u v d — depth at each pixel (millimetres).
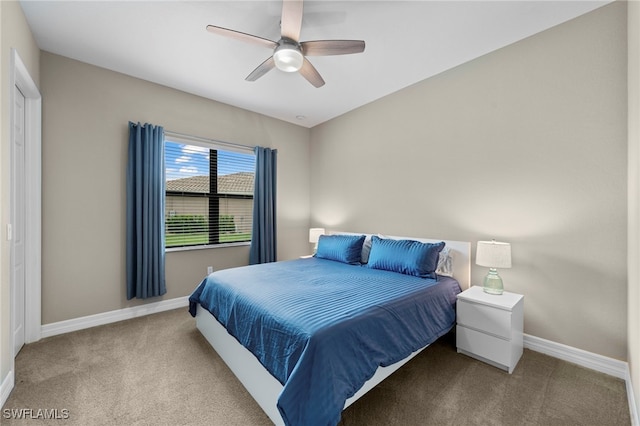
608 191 2008
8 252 1739
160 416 1571
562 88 2205
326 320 1523
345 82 3158
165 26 2221
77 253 2693
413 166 3236
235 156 3959
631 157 1795
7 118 1750
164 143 3283
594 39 2059
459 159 2830
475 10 2049
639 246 1509
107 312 2861
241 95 3500
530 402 1697
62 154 2611
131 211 2920
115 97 2900
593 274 2074
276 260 4207
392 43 2439
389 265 2824
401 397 1740
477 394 1771
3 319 1673
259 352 1639
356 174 3928
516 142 2443
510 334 1990
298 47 2020
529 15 2109
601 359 2025
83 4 1973
